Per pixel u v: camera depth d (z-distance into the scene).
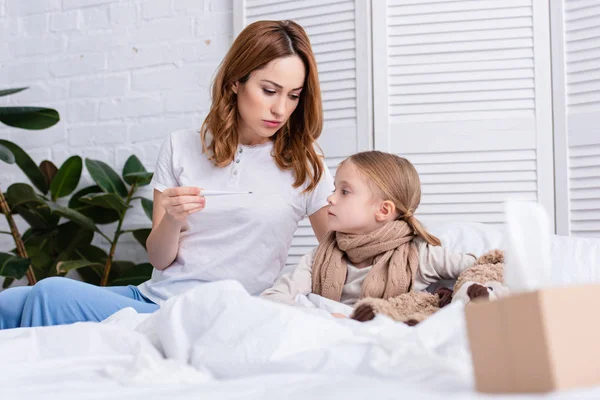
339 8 2.40
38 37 2.89
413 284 1.49
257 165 1.76
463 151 2.30
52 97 2.86
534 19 2.25
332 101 2.42
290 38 1.68
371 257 1.57
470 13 2.30
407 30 2.35
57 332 1.03
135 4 2.76
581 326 0.65
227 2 2.64
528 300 0.64
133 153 2.73
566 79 2.22
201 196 1.61
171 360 0.87
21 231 2.88
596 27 2.17
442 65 2.32
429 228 1.80
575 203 2.20
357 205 1.56
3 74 2.92
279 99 1.65
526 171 2.25
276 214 1.73
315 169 1.78
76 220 2.46
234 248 1.71
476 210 2.29
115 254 2.74
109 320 1.28
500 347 0.66
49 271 2.66
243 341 0.86
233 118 1.75
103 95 2.79
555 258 1.54
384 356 0.81
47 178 2.68
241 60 1.67
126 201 2.62
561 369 0.63
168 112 2.69
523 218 0.71
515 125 2.26
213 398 0.67
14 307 1.50
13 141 2.88
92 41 2.82
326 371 0.81
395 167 1.59
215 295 0.94
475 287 1.23
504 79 2.28
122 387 0.77
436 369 0.75
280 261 1.79
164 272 1.74
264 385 0.72
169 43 2.70
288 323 0.87
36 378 0.82
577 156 2.20
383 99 2.36
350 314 1.23
